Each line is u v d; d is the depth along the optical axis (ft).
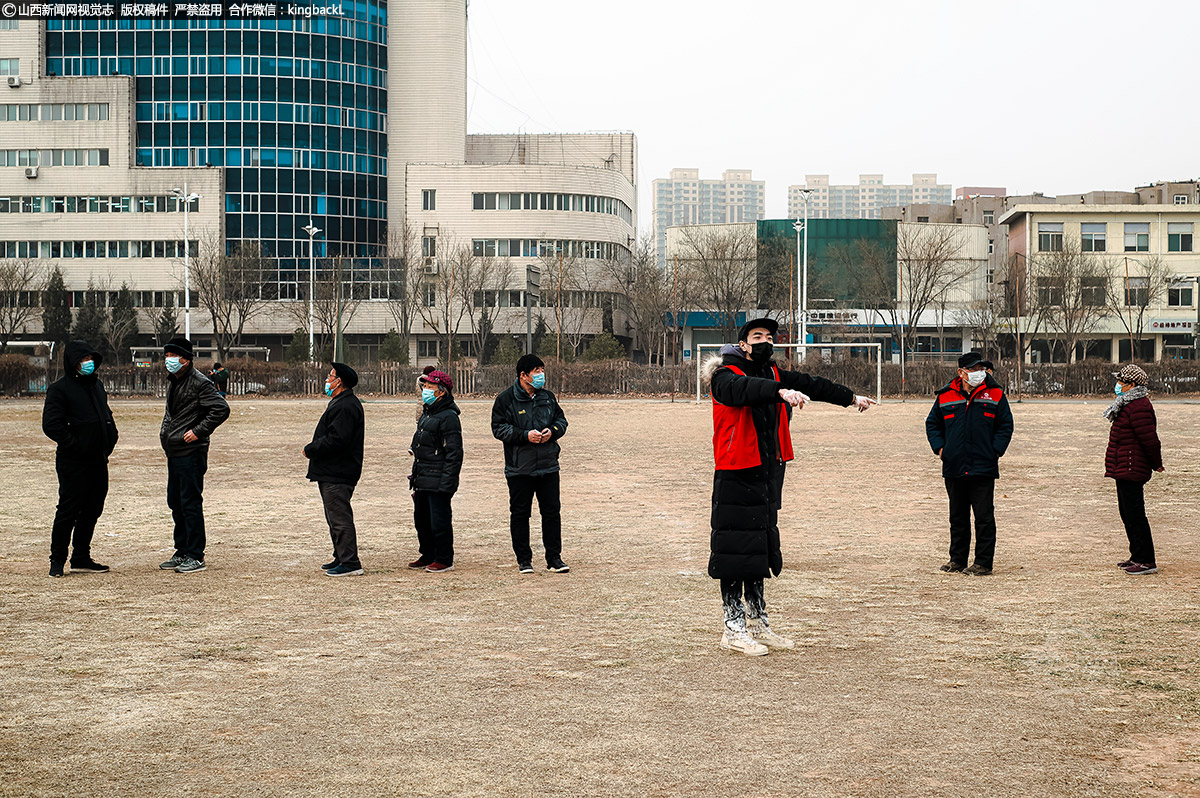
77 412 32.63
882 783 15.67
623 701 19.72
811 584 30.81
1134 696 19.79
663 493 53.78
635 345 305.94
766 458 23.18
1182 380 179.32
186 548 33.60
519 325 273.33
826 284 270.46
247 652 23.47
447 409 33.68
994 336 229.66
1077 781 15.71
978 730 17.97
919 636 24.56
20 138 282.97
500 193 280.72
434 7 295.89
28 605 28.40
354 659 22.84
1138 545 32.68
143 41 286.46
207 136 285.64
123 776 16.16
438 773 16.21
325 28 287.07
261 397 190.29
